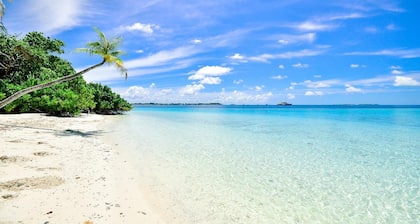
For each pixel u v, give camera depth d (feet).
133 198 22.68
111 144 51.06
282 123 121.29
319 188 27.89
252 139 64.49
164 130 83.56
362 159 42.83
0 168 27.32
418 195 26.14
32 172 26.99
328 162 40.22
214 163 37.83
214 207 22.00
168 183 27.63
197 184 27.84
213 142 58.34
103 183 25.80
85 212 19.03
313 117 183.01
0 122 71.31
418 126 105.50
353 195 25.99
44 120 89.40
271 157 43.14
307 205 23.24
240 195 25.13
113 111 216.33
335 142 60.95
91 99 162.40
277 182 29.60
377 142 61.72
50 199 20.68
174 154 43.42
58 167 29.91
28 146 40.57
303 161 40.73
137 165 34.50
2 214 17.53
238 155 44.21
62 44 158.92
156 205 21.68
